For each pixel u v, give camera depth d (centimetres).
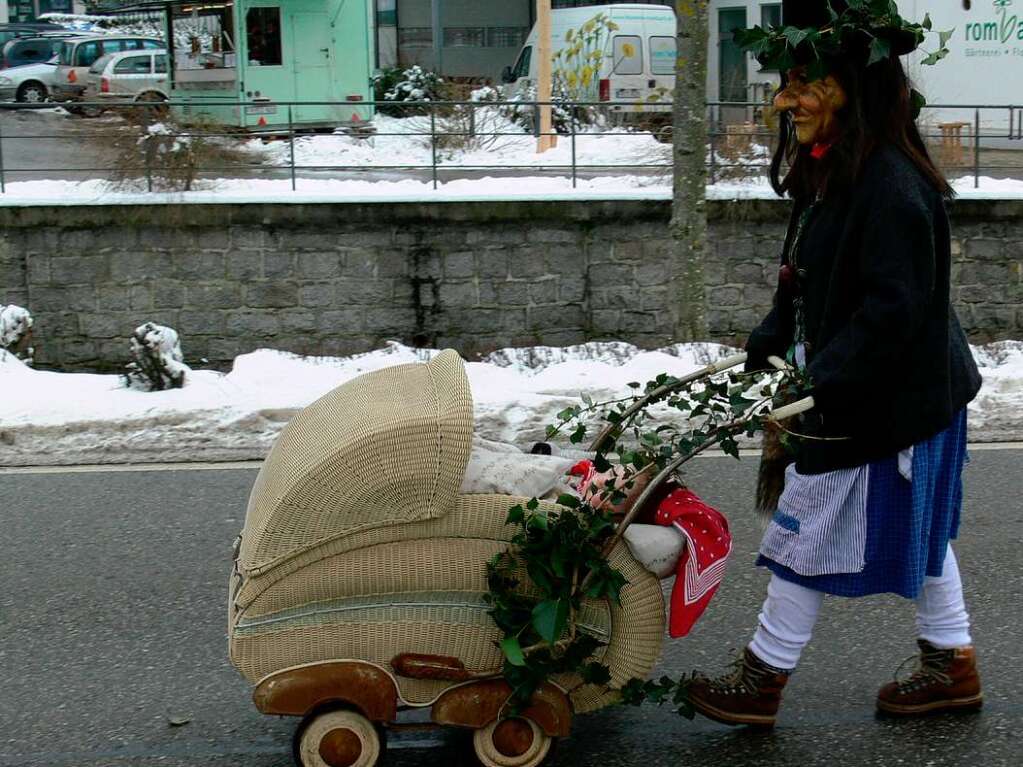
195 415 752
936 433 332
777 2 1962
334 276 1261
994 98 1709
